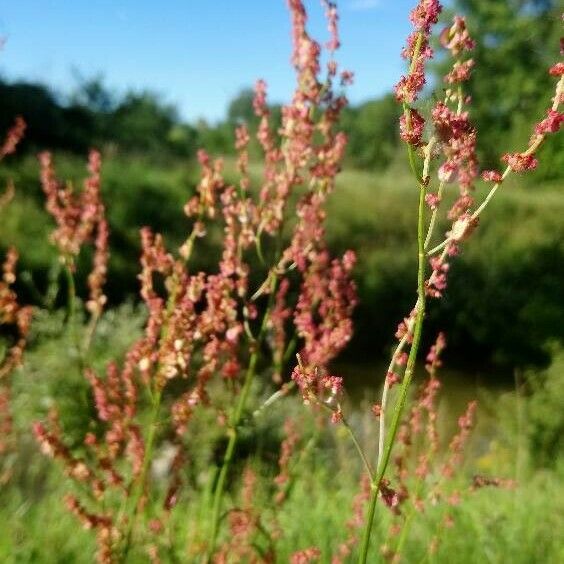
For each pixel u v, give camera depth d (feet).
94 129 94.22
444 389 40.96
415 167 5.31
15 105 76.54
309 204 9.11
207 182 8.21
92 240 10.30
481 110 76.18
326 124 9.09
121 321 25.40
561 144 48.78
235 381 8.89
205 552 9.40
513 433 24.31
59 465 13.69
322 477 17.07
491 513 14.61
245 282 8.74
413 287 50.75
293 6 8.93
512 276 52.85
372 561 11.51
